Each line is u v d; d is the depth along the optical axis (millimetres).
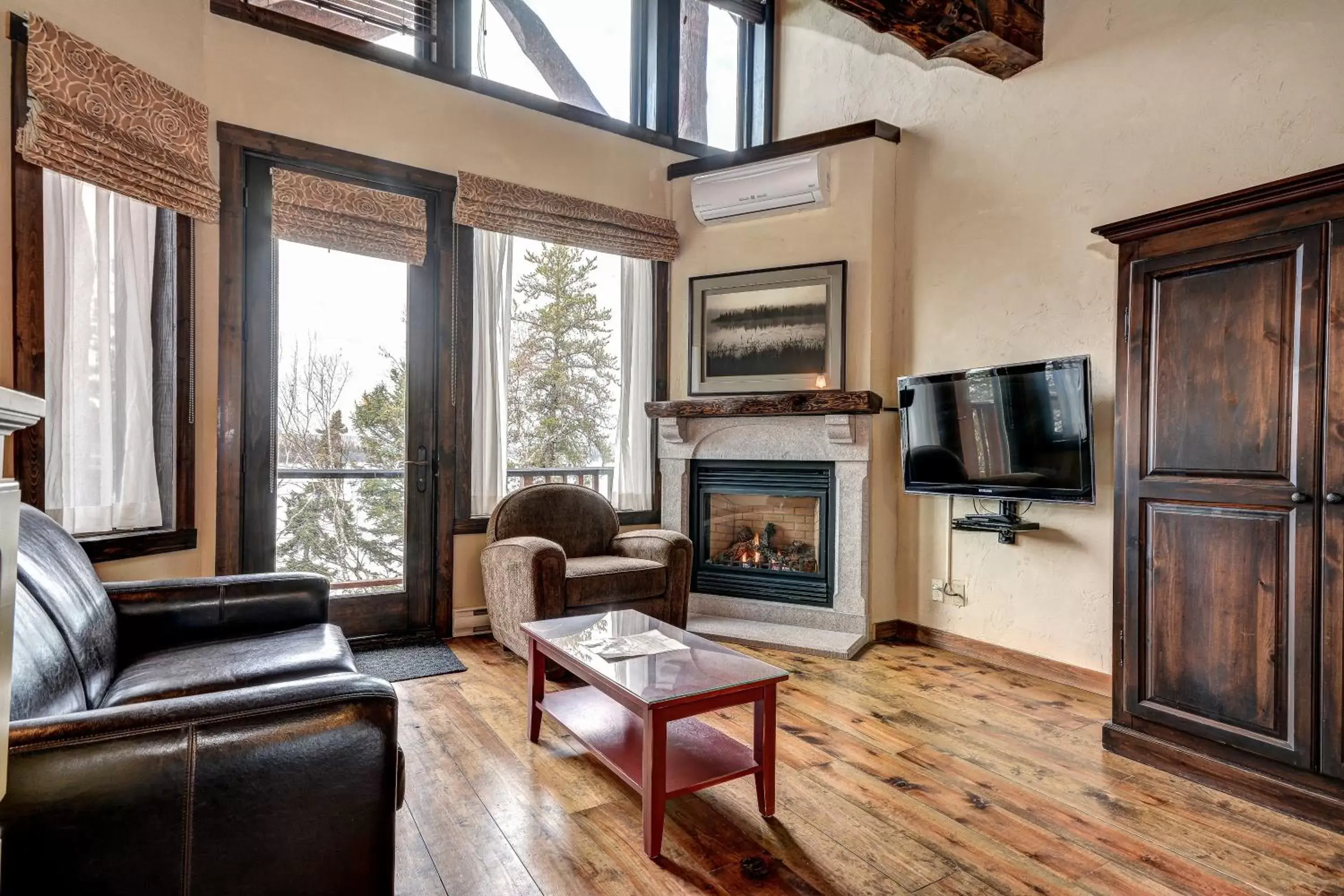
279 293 3467
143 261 2889
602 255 4418
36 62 2393
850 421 3826
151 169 2783
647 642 2354
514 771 2320
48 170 2477
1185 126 2918
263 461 3395
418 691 3049
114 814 1099
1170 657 2369
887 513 3998
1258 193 2090
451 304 3867
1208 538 2271
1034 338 3426
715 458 4352
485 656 3557
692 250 4523
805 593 4090
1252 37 2732
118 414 2787
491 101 3971
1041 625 3371
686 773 1993
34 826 1058
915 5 3016
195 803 1144
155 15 2908
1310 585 2043
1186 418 2324
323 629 2340
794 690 3131
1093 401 3193
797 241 4156
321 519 3602
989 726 2742
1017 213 3502
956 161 3766
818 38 4551
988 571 3600
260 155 3352
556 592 3184
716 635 3895
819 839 1945
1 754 729
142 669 1926
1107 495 3137
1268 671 2131
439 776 2279
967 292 3709
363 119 3588
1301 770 2064
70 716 1122
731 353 4320
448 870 1780
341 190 3535
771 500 4426
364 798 1254
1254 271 2154
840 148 4012
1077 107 3268
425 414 3816
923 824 2025
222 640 2252
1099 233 2551
